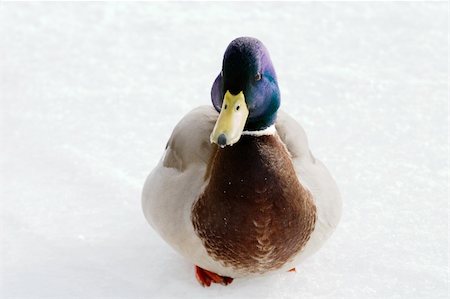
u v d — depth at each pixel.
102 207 9.54
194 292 8.20
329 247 8.77
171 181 7.80
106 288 8.29
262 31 13.60
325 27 13.65
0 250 8.87
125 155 10.53
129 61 12.93
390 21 13.71
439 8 14.02
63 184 9.96
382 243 8.80
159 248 8.86
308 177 7.74
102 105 11.74
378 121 11.09
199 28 13.80
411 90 11.80
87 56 13.12
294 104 11.52
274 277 8.37
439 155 10.30
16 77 12.55
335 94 11.76
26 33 13.81
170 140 8.20
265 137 7.19
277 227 7.29
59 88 12.23
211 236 7.43
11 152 10.65
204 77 12.43
